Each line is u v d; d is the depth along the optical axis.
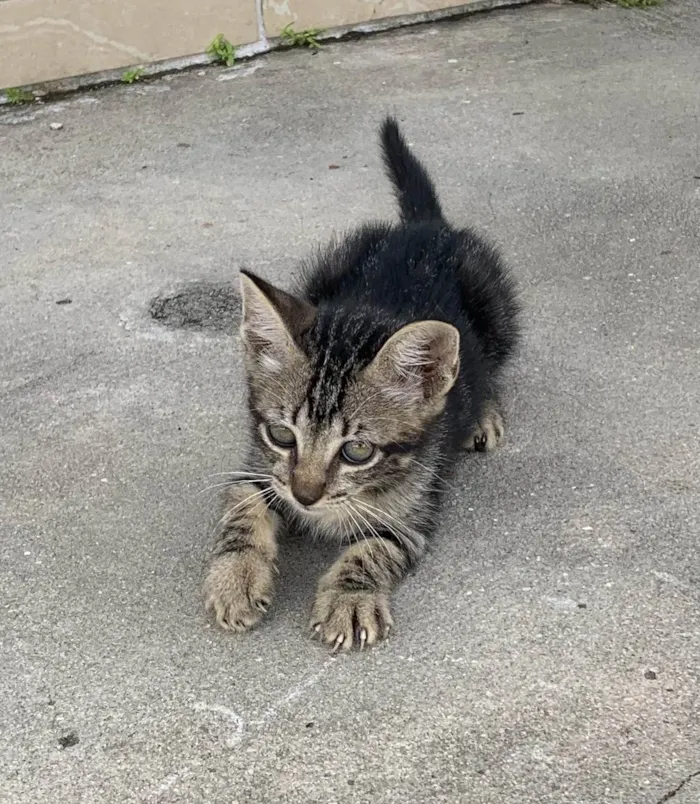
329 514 0.63
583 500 0.68
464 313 0.71
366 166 1.00
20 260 0.88
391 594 0.62
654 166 1.00
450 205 0.95
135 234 0.91
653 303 0.83
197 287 0.85
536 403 0.75
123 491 0.68
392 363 0.60
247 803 0.54
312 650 0.60
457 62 1.24
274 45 1.27
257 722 0.56
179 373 0.77
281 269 0.86
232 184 0.98
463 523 0.66
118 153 1.03
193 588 0.63
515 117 1.10
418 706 0.57
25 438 0.72
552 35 1.33
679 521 0.66
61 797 0.54
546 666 0.59
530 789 0.54
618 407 0.74
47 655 0.59
